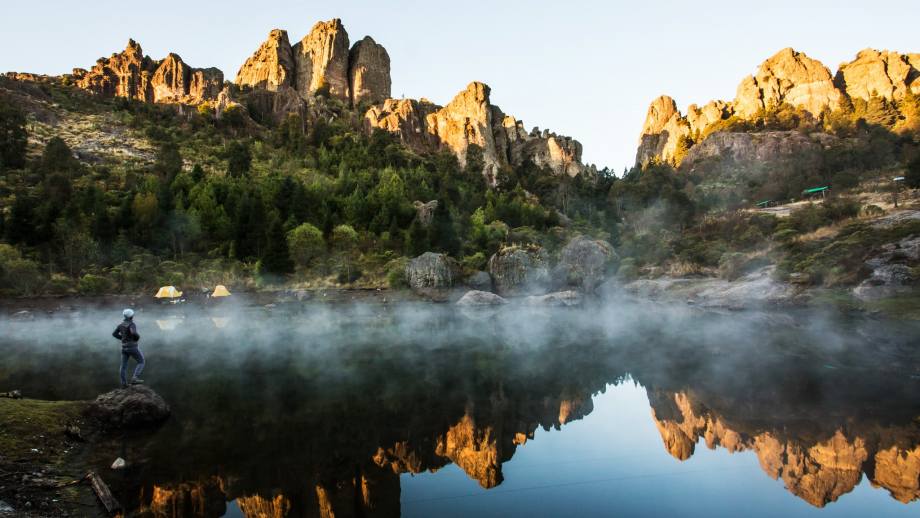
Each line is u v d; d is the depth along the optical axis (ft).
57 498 21.30
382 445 28.32
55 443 27.09
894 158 262.26
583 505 21.31
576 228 241.96
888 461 25.02
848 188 210.18
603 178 368.27
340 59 449.06
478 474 24.66
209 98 385.29
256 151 284.82
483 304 115.44
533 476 24.35
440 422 32.14
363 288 134.21
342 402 36.22
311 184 213.87
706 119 457.27
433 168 326.85
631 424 31.68
